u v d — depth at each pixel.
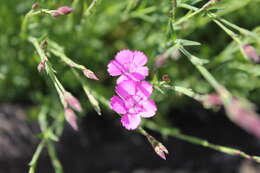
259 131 0.20
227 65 0.32
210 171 0.35
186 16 0.26
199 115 0.37
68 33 0.33
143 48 0.34
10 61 0.34
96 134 0.35
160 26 0.33
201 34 0.36
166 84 0.25
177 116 0.37
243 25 0.36
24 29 0.30
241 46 0.23
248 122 0.20
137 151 0.35
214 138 0.36
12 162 0.32
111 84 0.36
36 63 0.34
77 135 0.34
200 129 0.36
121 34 0.37
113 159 0.34
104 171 0.35
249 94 0.35
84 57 0.35
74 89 0.35
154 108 0.25
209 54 0.36
